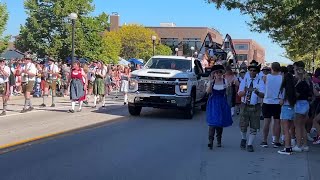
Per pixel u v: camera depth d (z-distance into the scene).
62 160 8.73
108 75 24.38
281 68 10.72
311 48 26.69
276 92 10.62
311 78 12.02
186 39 104.69
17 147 9.87
